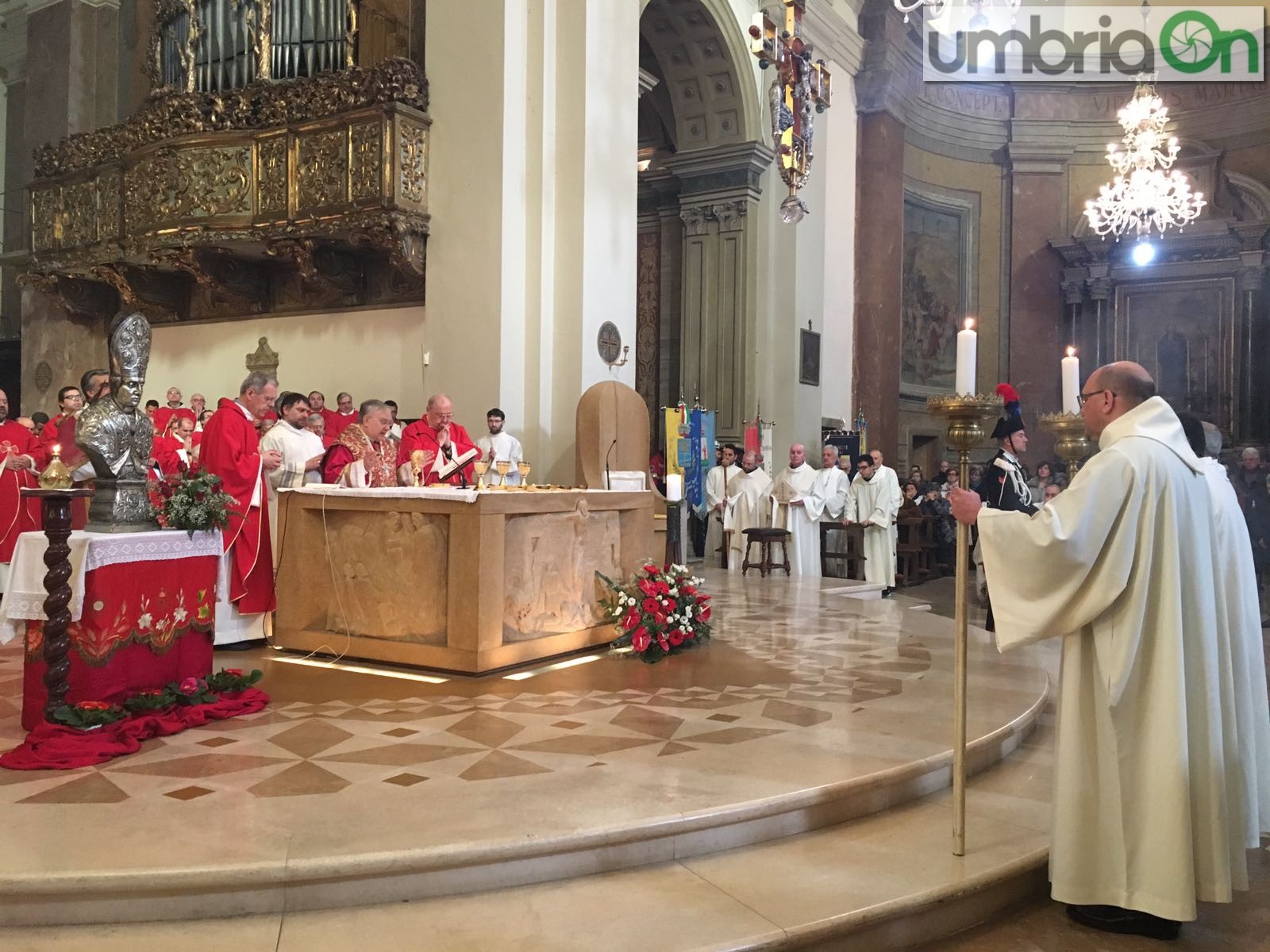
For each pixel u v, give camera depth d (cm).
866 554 1306
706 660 618
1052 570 307
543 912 295
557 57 1019
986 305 2067
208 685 492
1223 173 1936
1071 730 316
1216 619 319
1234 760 320
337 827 320
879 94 1717
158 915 287
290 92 1030
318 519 621
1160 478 310
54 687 417
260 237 1030
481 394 984
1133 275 1983
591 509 654
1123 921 319
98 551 440
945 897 313
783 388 1488
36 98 1345
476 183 985
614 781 370
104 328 1294
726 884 317
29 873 281
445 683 544
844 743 427
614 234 1051
